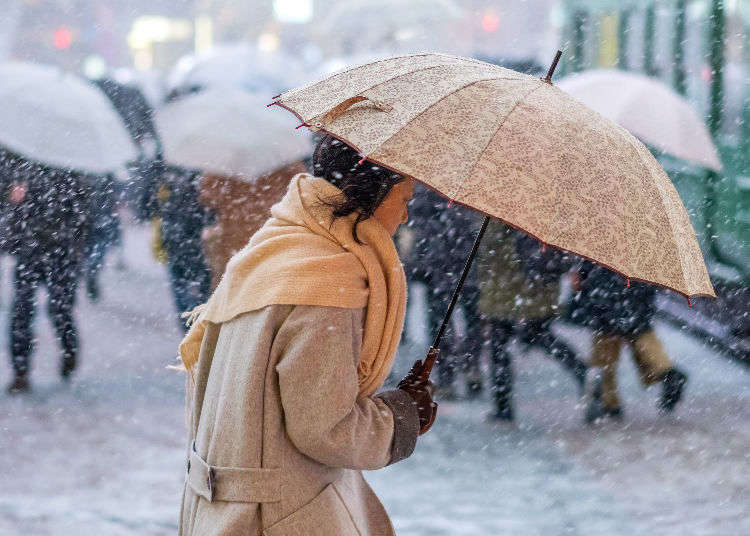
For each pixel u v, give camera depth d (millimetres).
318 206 4750
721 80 19906
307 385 4457
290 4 65750
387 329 4691
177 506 9891
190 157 13891
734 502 10547
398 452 4754
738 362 17906
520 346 18641
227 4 68438
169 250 15375
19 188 14922
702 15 20391
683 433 13359
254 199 12516
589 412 14047
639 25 21984
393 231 4949
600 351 14172
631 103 14102
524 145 4418
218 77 22422
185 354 5188
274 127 13891
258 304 4594
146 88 26000
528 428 13492
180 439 12398
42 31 53906
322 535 4605
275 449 4562
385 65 4836
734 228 19547
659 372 14406
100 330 18984
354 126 4504
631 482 11203
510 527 9602
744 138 19609
